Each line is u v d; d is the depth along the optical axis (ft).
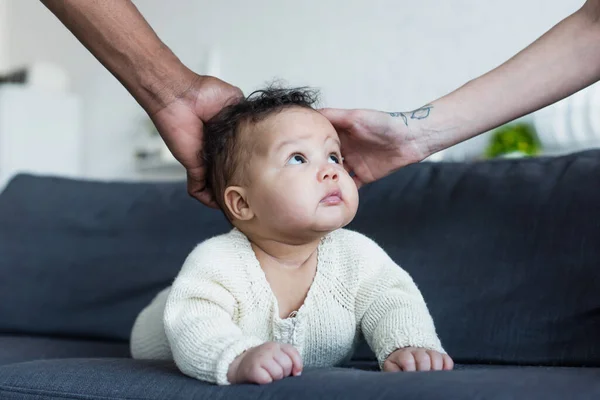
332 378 2.60
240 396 2.57
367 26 8.40
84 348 5.09
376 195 4.90
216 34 9.66
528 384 2.39
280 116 3.38
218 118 3.61
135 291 5.62
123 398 2.83
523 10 7.34
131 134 10.51
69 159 11.00
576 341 3.89
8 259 6.09
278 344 2.77
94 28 3.51
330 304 3.49
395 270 3.56
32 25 11.80
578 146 6.75
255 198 3.33
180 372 3.05
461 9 7.73
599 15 3.64
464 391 2.30
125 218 5.99
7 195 6.53
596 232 4.06
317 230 3.22
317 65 8.77
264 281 3.42
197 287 3.29
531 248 4.23
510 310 4.13
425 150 3.92
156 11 10.25
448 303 4.31
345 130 3.79
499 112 3.84
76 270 5.87
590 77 3.74
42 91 10.80
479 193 4.59
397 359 2.96
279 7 9.11
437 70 7.88
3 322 5.88
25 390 3.10
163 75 3.60
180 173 9.96
